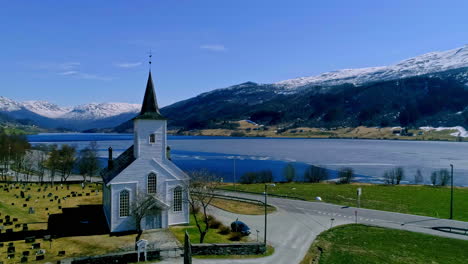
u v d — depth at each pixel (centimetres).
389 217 6450
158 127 5347
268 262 4131
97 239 4756
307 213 6688
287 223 5944
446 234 5422
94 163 11819
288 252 4506
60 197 7831
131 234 5006
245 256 4297
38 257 3953
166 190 5397
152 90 5425
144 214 5150
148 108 5347
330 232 5447
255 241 4919
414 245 4862
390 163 18025
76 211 6419
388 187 10544
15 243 4531
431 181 12638
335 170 15488
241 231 5212
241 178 12538
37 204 7019
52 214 6197
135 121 5381
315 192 9369
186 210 5553
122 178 5125
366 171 15262
